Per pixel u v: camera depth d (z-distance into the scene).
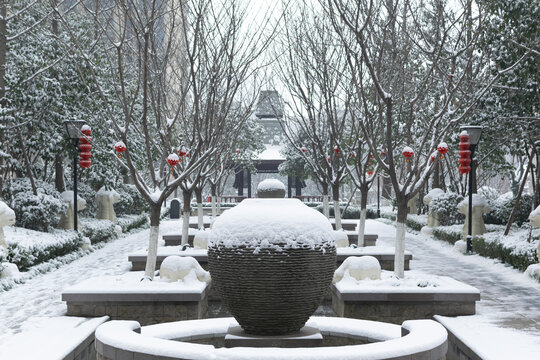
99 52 21.22
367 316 10.21
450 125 12.11
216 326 7.20
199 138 12.05
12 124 21.22
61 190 24.47
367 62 11.08
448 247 21.80
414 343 5.45
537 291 12.65
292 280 6.13
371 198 61.00
